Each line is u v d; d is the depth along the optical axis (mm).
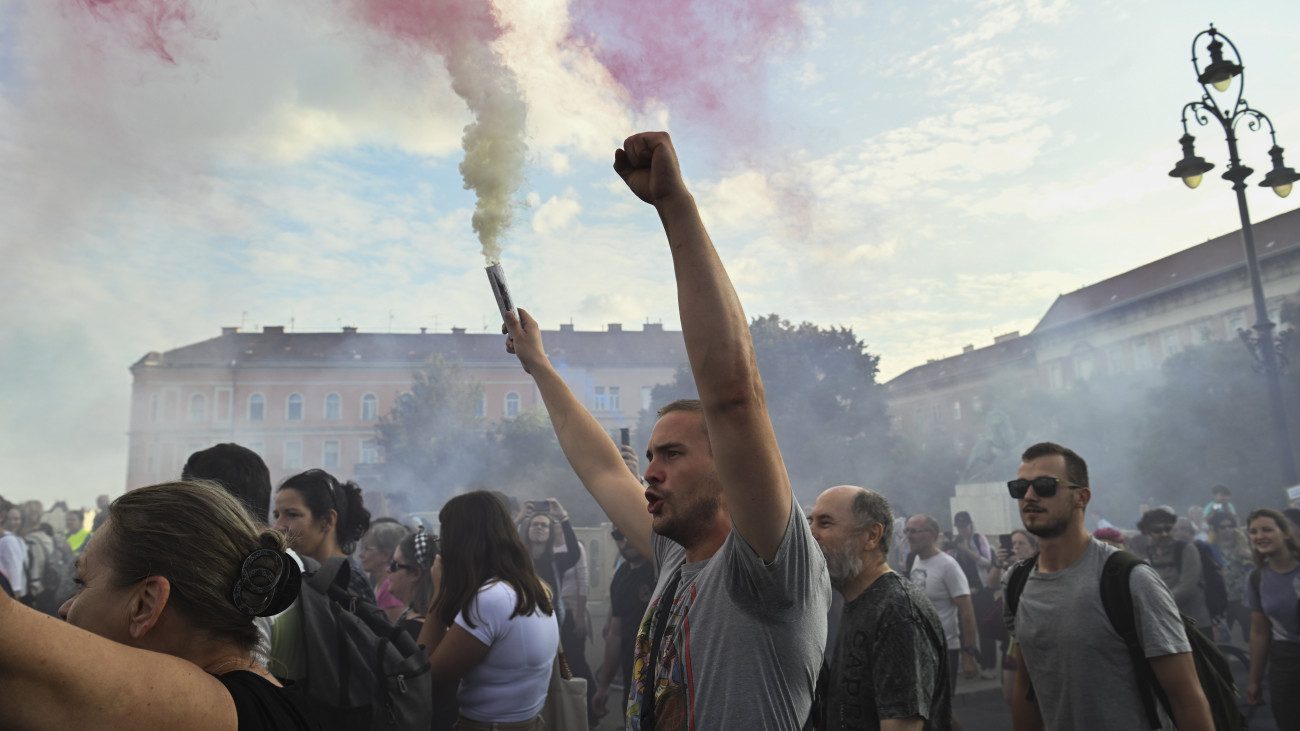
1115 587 2727
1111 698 2682
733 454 1370
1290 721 4543
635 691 1743
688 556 1794
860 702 2555
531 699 3053
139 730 1059
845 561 2682
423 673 2529
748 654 1477
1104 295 58531
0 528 6859
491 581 3043
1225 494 11492
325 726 2271
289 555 1400
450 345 66000
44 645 1001
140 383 59406
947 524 34281
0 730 978
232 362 60938
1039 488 2936
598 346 69812
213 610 1278
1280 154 10641
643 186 1487
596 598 10734
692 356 1377
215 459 2527
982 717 6824
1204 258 52125
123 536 1280
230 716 1175
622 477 2355
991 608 7406
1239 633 10570
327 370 62188
